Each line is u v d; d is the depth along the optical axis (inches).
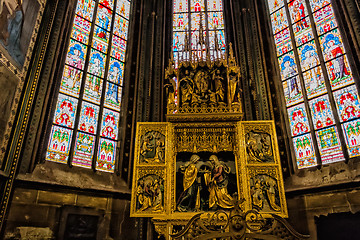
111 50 440.1
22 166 300.5
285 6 451.8
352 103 335.9
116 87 426.3
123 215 353.1
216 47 355.9
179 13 518.6
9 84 287.6
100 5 447.8
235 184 301.6
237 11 483.5
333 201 312.2
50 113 338.6
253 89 417.4
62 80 366.0
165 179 298.4
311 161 351.9
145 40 476.4
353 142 323.6
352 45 349.7
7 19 283.0
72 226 311.4
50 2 370.3
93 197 339.9
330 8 392.5
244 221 211.8
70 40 390.0
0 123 274.5
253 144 307.6
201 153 317.7
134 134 405.1
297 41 418.6
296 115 385.1
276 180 293.4
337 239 306.7
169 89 338.0
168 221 281.6
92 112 386.3
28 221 287.0
